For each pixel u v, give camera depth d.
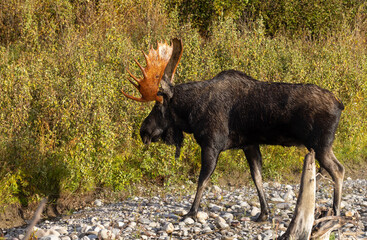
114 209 19.94
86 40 27.28
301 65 29.55
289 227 11.28
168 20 36.25
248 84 16.50
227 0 39.84
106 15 33.66
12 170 20.19
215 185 23.20
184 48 27.06
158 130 17.94
